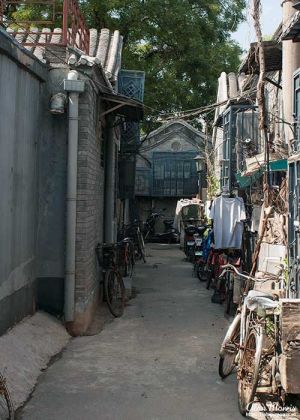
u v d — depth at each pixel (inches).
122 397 204.8
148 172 1007.0
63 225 296.2
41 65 283.1
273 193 314.3
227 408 195.3
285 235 296.7
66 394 206.4
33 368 224.7
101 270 377.1
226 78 661.3
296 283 255.4
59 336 275.9
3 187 228.1
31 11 641.0
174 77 817.5
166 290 454.6
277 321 179.9
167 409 193.8
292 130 291.9
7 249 234.4
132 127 559.2
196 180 996.6
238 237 408.8
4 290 229.8
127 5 734.5
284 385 163.6
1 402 179.3
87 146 295.3
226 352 218.2
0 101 222.1
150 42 812.6
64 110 293.6
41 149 295.1
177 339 291.7
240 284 333.1
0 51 219.1
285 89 339.0
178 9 750.5
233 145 483.2
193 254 606.9
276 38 347.6
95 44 472.4
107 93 341.1
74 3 308.0
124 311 362.6
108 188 418.6
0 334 224.1
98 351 264.7
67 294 290.5
